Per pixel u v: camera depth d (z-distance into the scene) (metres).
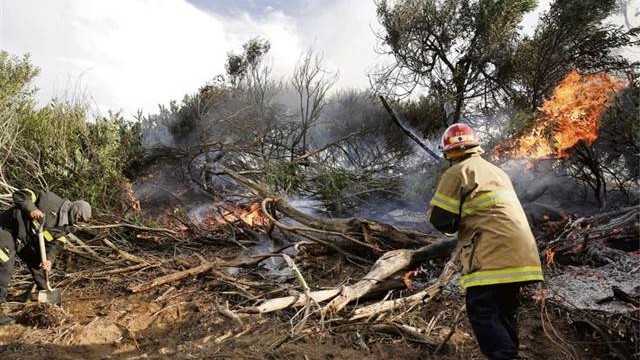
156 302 4.57
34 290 4.91
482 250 2.90
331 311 4.05
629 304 4.14
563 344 3.54
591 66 9.17
